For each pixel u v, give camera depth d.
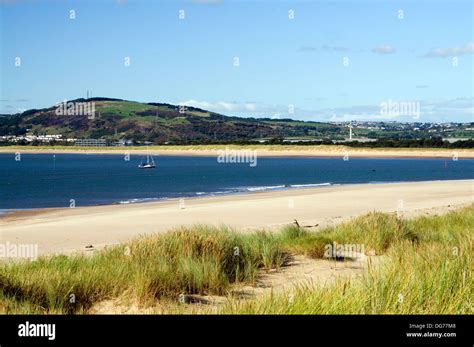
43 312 8.59
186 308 8.83
